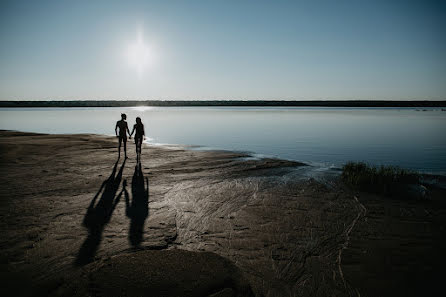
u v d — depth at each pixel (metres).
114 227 5.34
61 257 4.20
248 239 5.00
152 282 3.51
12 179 8.80
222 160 13.09
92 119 53.88
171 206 6.64
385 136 25.58
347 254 4.52
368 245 4.84
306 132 29.81
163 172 10.34
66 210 6.18
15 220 5.57
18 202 6.64
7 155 12.95
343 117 59.88
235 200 7.19
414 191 8.20
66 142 18.02
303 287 3.68
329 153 16.56
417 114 73.94
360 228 5.54
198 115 73.56
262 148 18.64
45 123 42.62
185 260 4.09
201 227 5.47
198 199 7.22
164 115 74.12
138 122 12.17
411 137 24.67
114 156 13.66
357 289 3.64
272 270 4.04
